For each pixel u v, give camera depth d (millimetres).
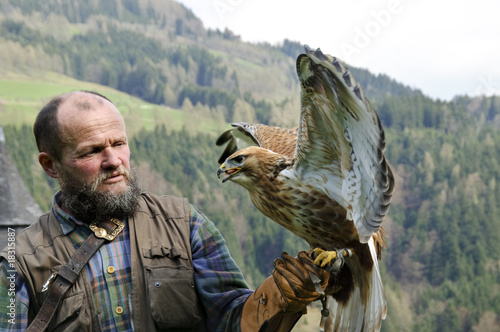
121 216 2295
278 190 2809
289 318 2201
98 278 2201
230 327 2213
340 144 2396
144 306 2188
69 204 2260
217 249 2381
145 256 2242
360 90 1984
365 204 2305
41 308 2111
